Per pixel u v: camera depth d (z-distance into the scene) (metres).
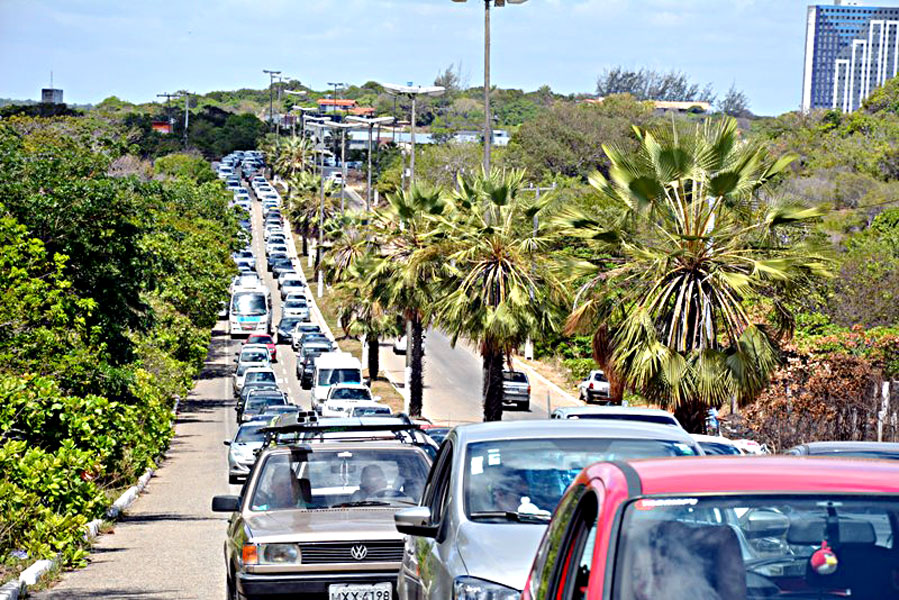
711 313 32.62
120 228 40.53
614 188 33.59
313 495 15.98
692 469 6.62
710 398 31.83
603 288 33.81
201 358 84.00
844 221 100.25
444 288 48.12
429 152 178.12
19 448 22.62
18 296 30.23
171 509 31.88
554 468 11.35
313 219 148.12
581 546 6.57
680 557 5.97
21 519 20.91
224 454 49.38
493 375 46.81
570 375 85.62
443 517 11.15
